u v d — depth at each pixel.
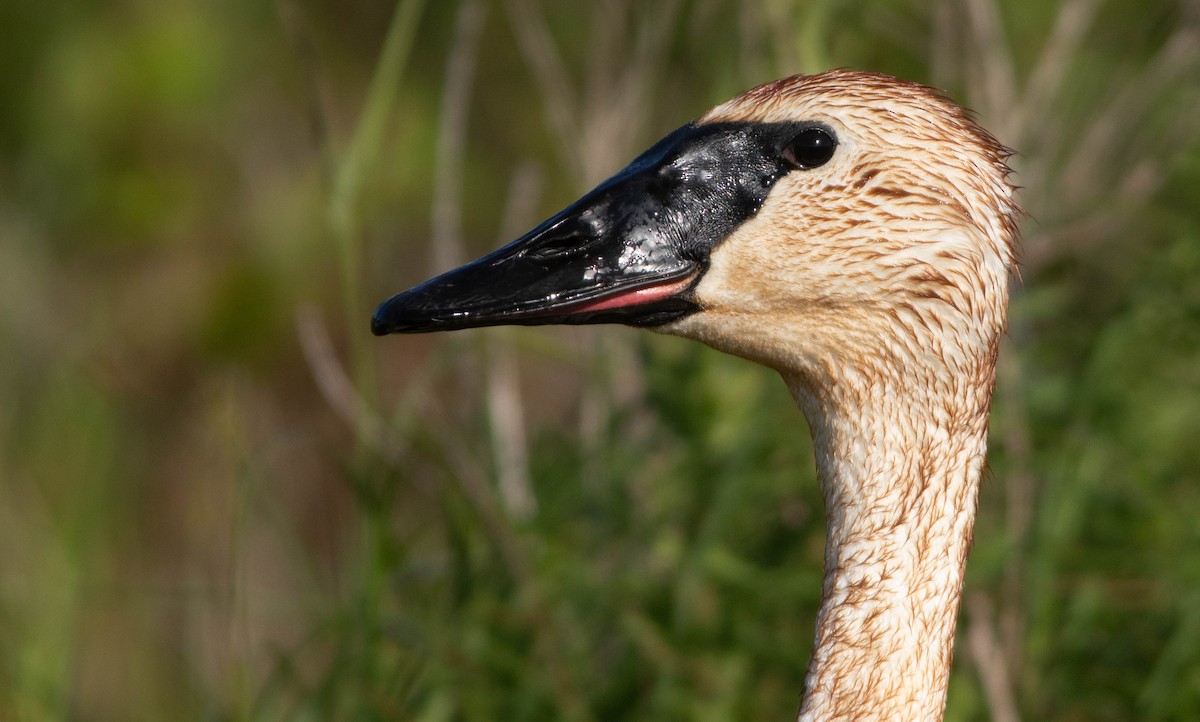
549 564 8.80
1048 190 10.05
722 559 8.60
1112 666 8.76
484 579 8.91
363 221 14.45
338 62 15.72
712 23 10.36
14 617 10.16
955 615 6.03
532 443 10.02
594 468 9.13
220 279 15.32
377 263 14.80
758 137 6.07
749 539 8.98
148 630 11.98
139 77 15.21
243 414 13.93
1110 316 9.62
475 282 6.16
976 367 5.91
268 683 9.12
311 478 14.52
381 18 15.91
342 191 8.73
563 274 6.15
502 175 15.30
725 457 8.76
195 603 11.41
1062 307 9.77
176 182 15.40
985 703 8.46
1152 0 12.08
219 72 15.41
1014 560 8.62
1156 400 9.35
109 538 12.69
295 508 14.39
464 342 9.55
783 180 6.03
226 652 9.97
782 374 6.29
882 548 5.99
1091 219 9.89
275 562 13.24
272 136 15.70
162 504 14.19
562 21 14.82
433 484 9.48
